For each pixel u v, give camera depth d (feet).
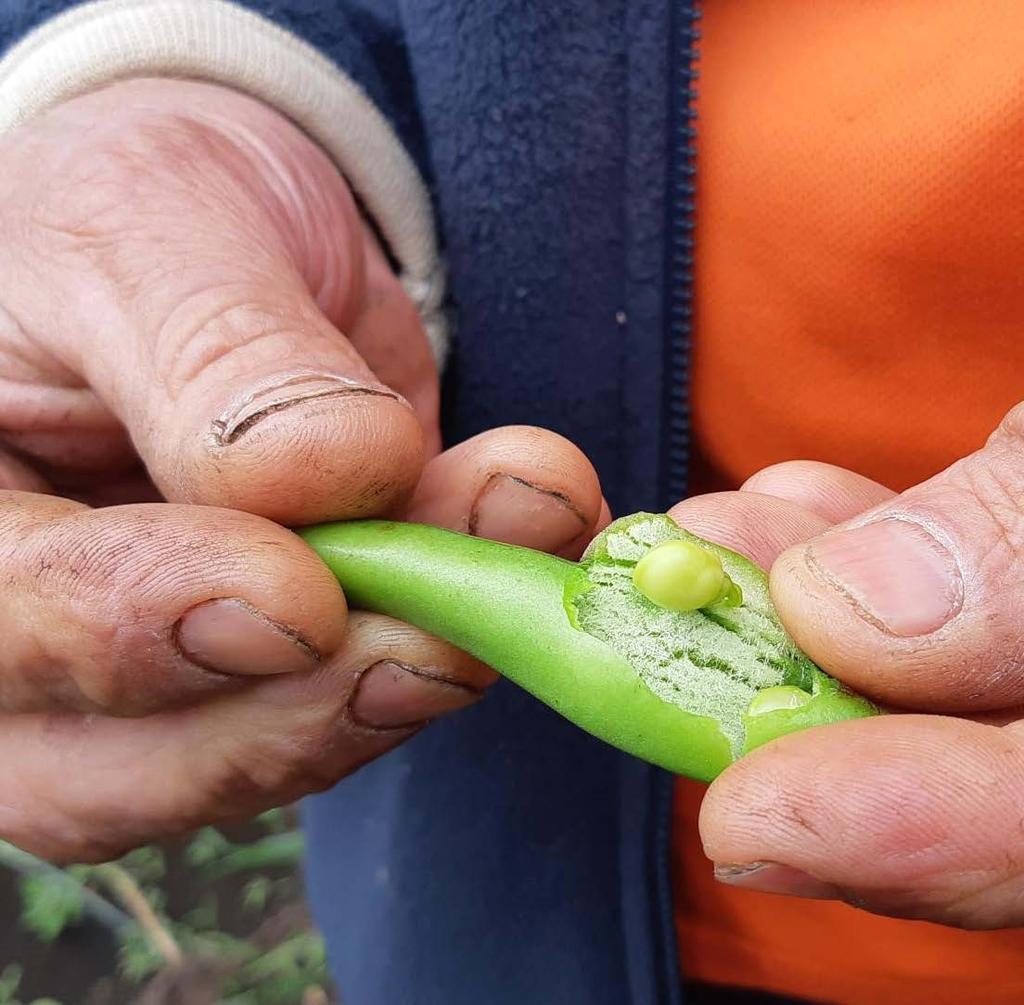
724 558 0.41
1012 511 0.37
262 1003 1.26
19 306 0.46
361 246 0.60
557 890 0.76
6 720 0.47
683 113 0.58
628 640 0.39
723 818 0.33
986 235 0.53
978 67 0.51
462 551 0.41
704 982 0.82
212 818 0.49
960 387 0.58
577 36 0.57
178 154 0.47
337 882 0.92
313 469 0.39
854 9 0.55
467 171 0.61
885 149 0.53
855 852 0.32
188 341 0.40
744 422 0.65
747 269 0.60
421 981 0.80
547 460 0.44
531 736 0.74
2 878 1.34
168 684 0.40
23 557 0.38
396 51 0.62
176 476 0.41
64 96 0.55
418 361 0.65
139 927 1.31
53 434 0.51
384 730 0.45
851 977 0.74
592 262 0.63
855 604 0.36
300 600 0.39
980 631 0.36
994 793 0.31
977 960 0.69
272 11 0.57
